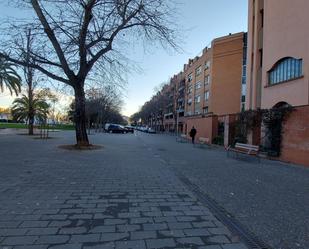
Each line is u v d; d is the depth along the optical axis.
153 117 110.75
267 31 22.09
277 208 6.04
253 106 25.86
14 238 4.16
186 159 14.47
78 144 17.53
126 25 15.84
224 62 52.38
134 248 3.92
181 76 80.81
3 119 108.69
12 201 6.00
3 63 16.20
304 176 10.19
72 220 4.96
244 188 7.93
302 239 4.42
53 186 7.44
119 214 5.35
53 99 52.66
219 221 5.11
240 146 16.28
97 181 8.22
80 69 16.56
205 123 30.42
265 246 4.14
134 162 12.45
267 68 21.95
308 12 17.31
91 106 54.28
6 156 13.16
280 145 15.08
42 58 15.58
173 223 4.95
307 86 17.31
